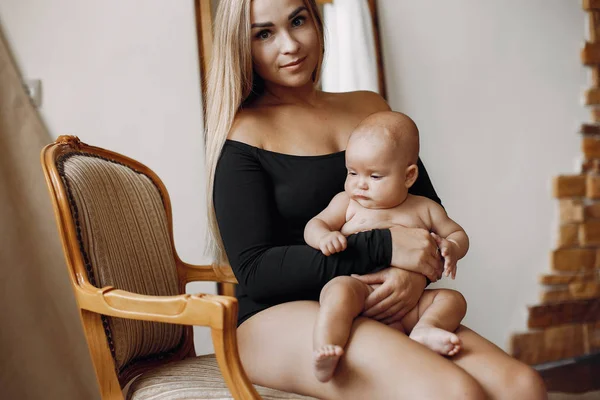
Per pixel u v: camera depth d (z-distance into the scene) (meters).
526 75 3.27
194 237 2.53
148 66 2.47
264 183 1.41
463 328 1.30
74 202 1.36
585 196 3.41
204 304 1.13
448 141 3.06
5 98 2.26
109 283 1.38
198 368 1.43
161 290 1.58
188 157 2.53
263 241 1.37
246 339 1.32
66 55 2.36
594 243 3.42
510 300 3.23
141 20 2.47
